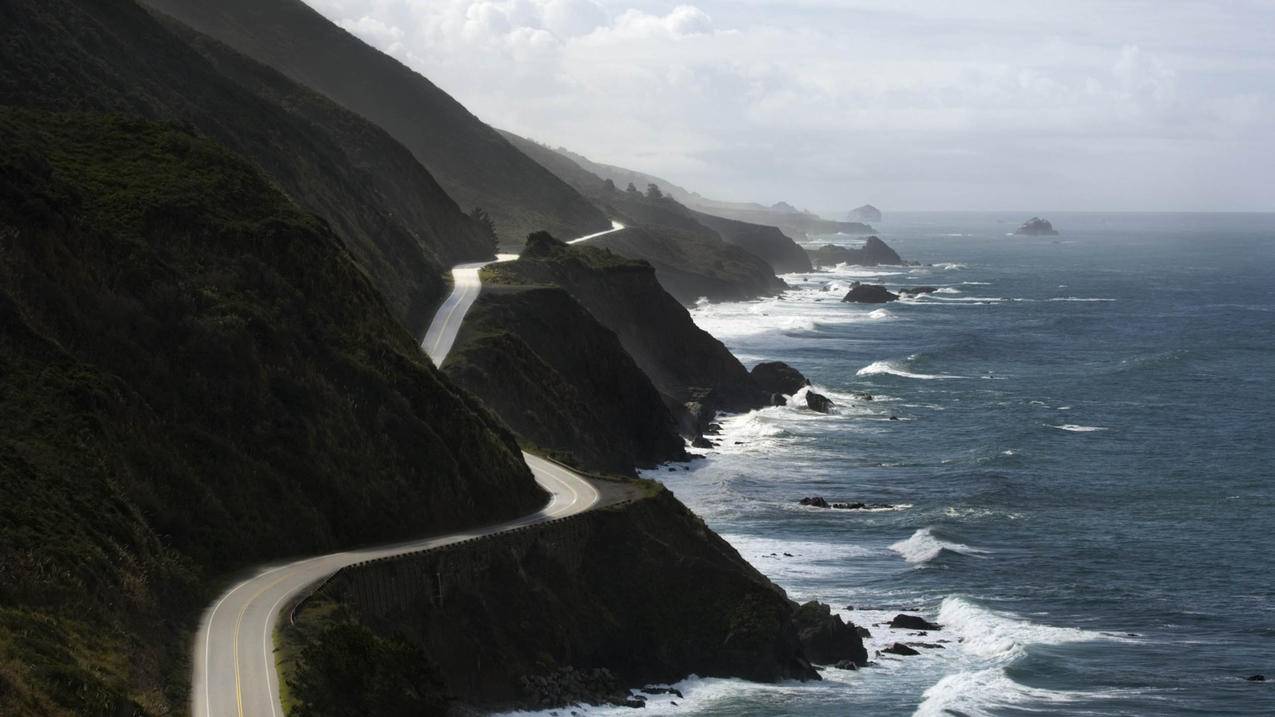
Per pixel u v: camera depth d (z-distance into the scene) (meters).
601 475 75.25
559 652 57.91
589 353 108.38
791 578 75.25
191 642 45.00
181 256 66.50
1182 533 85.12
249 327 63.75
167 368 59.50
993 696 58.53
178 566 49.84
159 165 75.75
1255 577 76.38
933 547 79.81
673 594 62.84
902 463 105.06
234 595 49.81
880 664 62.81
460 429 67.75
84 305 59.34
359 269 77.75
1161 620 69.12
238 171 78.06
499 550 59.44
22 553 42.34
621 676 59.84
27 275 57.75
